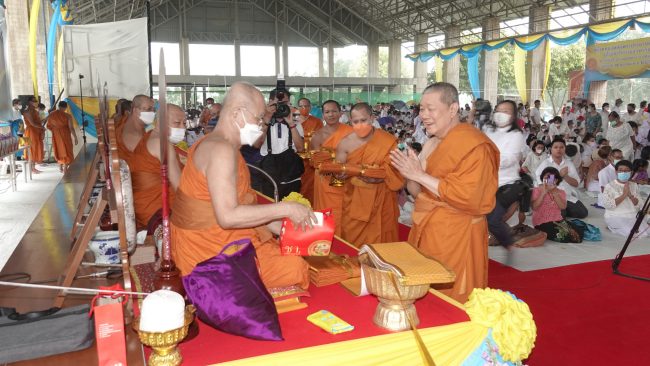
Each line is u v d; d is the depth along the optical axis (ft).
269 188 14.89
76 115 42.16
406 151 8.81
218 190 5.75
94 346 5.54
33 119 35.42
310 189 17.78
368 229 13.19
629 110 43.73
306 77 99.19
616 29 51.62
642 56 50.72
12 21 38.42
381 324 5.98
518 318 6.17
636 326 11.14
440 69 86.79
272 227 7.22
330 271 7.34
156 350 4.88
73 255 6.62
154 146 10.00
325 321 6.01
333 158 14.23
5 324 5.71
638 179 26.86
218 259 5.78
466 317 6.31
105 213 8.66
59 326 5.67
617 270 14.87
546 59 65.51
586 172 32.07
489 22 73.87
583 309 12.12
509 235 16.99
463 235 8.88
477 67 74.74
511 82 119.14
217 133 6.23
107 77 43.45
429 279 5.71
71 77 42.50
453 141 8.57
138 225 9.98
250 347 5.49
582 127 43.91
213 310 5.53
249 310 5.58
